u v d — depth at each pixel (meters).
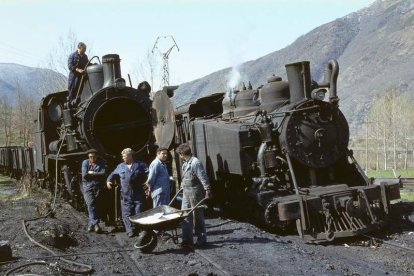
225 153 11.58
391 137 50.91
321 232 9.88
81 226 11.20
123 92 12.06
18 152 25.69
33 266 7.29
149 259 8.12
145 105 12.38
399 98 51.44
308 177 11.10
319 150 10.97
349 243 9.83
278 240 9.29
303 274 6.99
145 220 8.41
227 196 12.95
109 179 10.14
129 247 9.12
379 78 142.12
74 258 8.18
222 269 7.12
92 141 11.73
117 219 10.88
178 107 15.51
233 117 12.97
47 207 12.12
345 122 11.32
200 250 8.45
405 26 178.75
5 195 19.06
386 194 10.52
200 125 13.02
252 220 11.41
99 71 12.42
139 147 12.41
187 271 7.19
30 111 64.62
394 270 7.80
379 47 173.00
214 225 10.77
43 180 17.58
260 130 10.73
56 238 9.27
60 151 12.81
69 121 12.27
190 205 8.83
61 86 41.41
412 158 50.34
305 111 10.92
